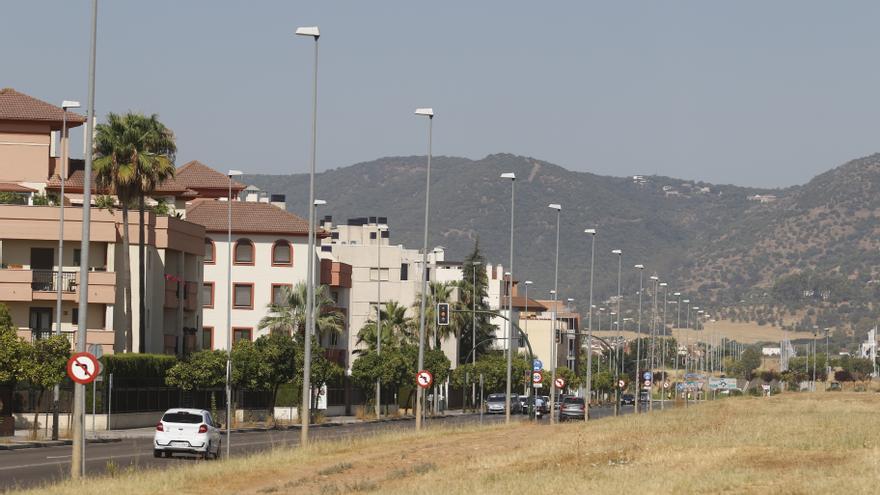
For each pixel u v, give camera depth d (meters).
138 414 92.75
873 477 38.47
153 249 103.50
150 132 95.00
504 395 147.38
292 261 142.38
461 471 44.84
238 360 95.69
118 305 98.06
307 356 59.69
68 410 87.56
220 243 142.00
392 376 123.50
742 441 56.69
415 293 172.25
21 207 95.31
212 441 59.12
